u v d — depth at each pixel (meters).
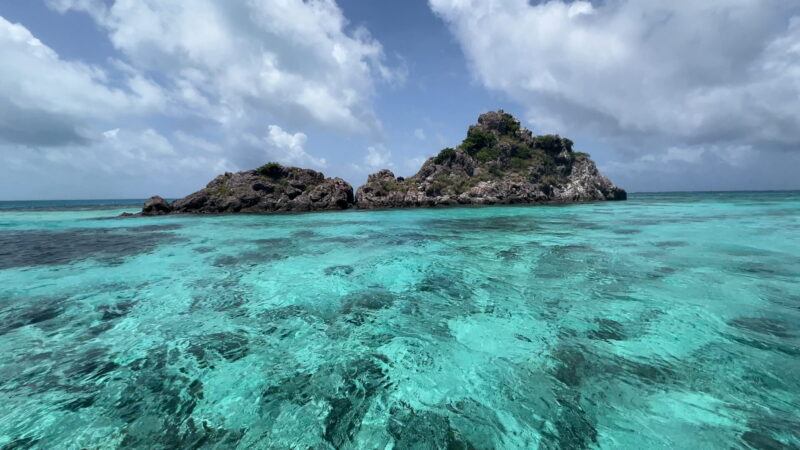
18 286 10.82
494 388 5.32
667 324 7.32
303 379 5.68
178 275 12.12
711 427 4.36
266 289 10.45
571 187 69.38
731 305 8.28
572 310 8.27
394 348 6.66
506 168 69.25
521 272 11.93
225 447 4.28
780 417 4.49
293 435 4.45
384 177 59.28
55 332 7.51
